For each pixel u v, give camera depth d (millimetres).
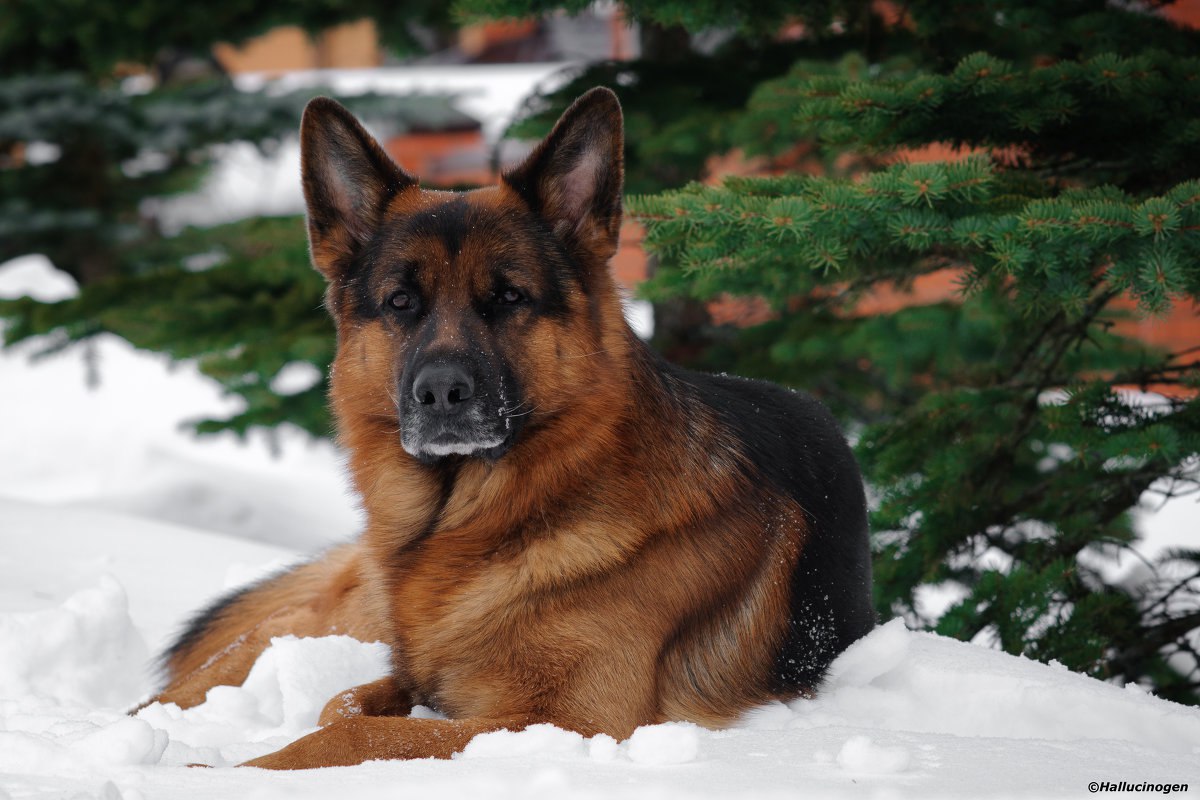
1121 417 7145
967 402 8133
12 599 6977
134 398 18609
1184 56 7660
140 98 19578
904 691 5305
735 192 6941
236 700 5340
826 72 8945
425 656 5016
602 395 4992
